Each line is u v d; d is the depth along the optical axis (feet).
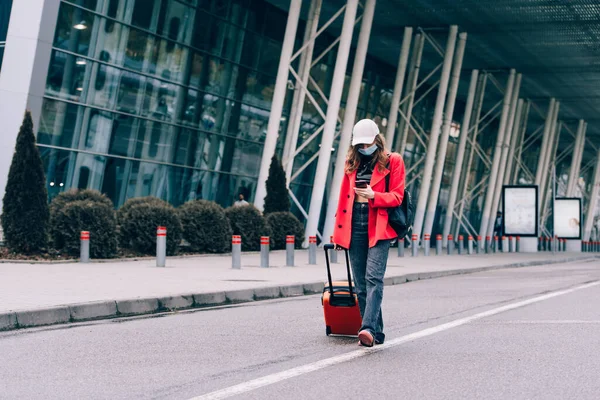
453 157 206.39
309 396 22.45
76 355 29.27
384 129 173.99
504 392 23.00
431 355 29.40
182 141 116.78
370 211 30.60
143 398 22.17
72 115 98.27
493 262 106.63
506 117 181.68
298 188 146.10
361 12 137.18
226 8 122.21
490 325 38.24
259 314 43.37
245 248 101.40
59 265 70.95
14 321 36.19
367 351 30.27
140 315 42.63
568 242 213.46
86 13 98.43
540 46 158.10
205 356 29.17
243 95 128.26
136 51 106.83
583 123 247.70
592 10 131.75
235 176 128.47
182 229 87.81
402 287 64.54
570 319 40.65
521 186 153.07
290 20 115.85
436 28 148.97
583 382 24.44
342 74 116.67
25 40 91.04
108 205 80.33
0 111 91.04
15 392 22.91
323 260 90.99
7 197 75.87
